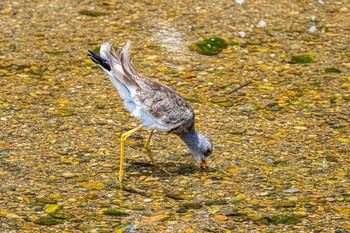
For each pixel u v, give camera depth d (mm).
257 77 16297
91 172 12102
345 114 14695
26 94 14953
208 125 14086
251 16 19375
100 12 19219
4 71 15898
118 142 13297
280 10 19828
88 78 15914
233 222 10641
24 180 11641
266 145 13352
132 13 19250
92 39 17703
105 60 12336
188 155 13039
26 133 13320
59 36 17766
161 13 19328
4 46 17078
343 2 20250
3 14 18719
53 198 11133
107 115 14312
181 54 17219
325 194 11609
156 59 16891
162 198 11344
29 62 16406
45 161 12352
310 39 18281
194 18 19109
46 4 19453
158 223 10516
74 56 16844
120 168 11852
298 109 14883
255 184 11930
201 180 12031
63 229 10250
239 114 14617
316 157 12922
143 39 17844
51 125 13711
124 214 10758
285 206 11172
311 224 10641
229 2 20141
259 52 17531
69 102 14750
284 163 12688
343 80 16219
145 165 12531
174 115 12094
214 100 15180
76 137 13328
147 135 13688
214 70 16547
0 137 13094
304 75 16453
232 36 18266
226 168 12508
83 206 10953
